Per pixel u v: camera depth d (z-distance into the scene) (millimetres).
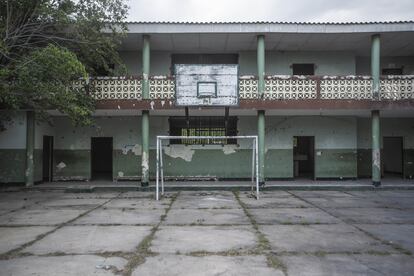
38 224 8281
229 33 14383
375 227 7945
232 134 17188
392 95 14578
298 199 12219
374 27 14172
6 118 14578
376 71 14531
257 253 5980
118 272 5090
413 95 14531
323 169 17219
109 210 10133
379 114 15883
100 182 16516
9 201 11852
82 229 7758
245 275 4965
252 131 17219
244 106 14414
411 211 9930
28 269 5207
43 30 12188
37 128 15750
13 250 6180
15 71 10195
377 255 5879
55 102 11125
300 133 17281
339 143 17281
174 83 14328
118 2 12602
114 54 13438
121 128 17234
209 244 6531
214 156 17156
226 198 12469
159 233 7379
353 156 17250
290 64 17281
